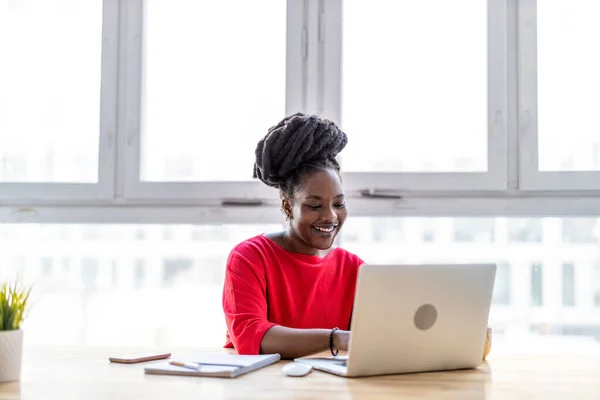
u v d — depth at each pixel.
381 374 1.48
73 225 2.75
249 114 2.61
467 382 1.43
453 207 2.48
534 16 2.48
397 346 1.46
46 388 1.35
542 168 2.49
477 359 1.58
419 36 2.54
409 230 2.59
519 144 2.47
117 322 2.78
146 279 2.76
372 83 2.55
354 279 2.15
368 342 1.42
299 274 2.06
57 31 2.70
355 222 2.58
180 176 2.64
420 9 2.55
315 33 2.55
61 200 2.65
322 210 2.00
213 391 1.31
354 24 2.57
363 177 2.51
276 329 1.73
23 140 2.70
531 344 2.62
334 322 2.10
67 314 2.80
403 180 2.49
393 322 1.44
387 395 1.29
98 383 1.39
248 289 1.91
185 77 2.64
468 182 2.47
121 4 2.65
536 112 2.46
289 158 2.02
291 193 2.06
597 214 2.44
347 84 2.56
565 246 2.58
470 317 1.54
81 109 2.68
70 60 2.69
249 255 2.00
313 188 2.00
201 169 2.63
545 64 2.50
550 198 2.46
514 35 2.50
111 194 2.62
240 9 2.62
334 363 1.57
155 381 1.41
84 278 2.78
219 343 2.72
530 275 2.60
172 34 2.66
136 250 2.76
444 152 2.52
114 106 2.63
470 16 2.52
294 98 2.55
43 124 2.69
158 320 2.76
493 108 2.47
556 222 2.58
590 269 2.58
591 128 2.48
